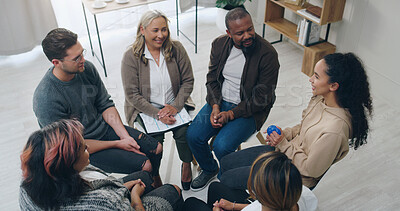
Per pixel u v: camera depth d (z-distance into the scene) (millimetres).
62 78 1819
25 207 1179
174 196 1662
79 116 1933
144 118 2203
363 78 1513
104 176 1389
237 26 1925
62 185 1139
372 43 2992
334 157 1583
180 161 2512
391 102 2961
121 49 3803
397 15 2711
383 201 2184
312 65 3242
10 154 2555
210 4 4395
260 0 4113
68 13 3785
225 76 2215
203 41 3900
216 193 1690
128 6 3240
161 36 2029
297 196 1091
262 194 1104
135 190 1559
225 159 1965
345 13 3135
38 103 1812
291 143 1784
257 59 2059
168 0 4180
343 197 2219
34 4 3520
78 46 1747
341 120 1553
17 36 3547
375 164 2422
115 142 1997
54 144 1123
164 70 2182
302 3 3303
